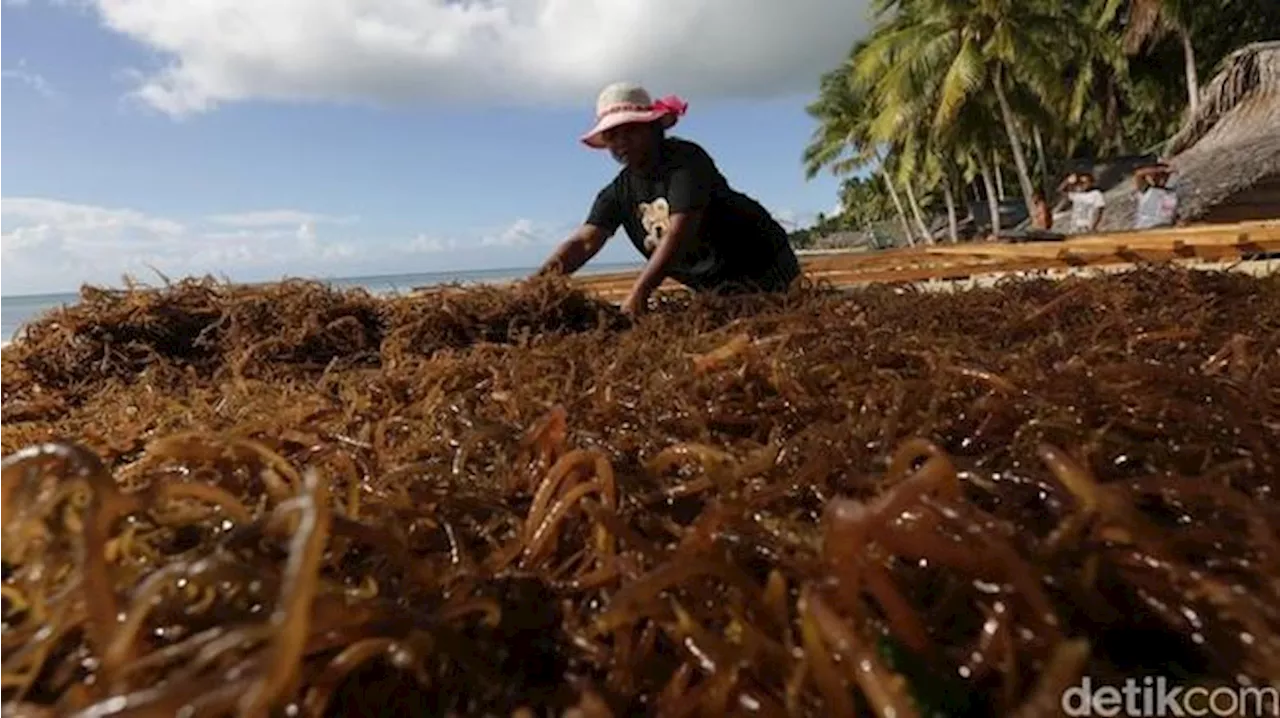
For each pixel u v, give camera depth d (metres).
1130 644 0.66
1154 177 11.08
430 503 0.92
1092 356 1.48
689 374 1.44
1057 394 1.08
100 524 0.65
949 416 1.09
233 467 0.96
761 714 0.61
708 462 0.95
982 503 0.81
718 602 0.70
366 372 2.03
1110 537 0.68
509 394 1.46
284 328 2.52
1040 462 0.84
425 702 0.65
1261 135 14.71
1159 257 3.77
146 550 0.76
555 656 0.72
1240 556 0.67
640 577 0.70
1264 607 0.59
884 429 1.05
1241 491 0.85
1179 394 1.09
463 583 0.77
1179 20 24.16
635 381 1.55
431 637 0.64
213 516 0.82
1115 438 0.94
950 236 33.47
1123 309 2.13
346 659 0.61
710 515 0.77
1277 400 1.12
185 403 1.77
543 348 2.07
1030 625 0.63
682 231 3.25
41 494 0.71
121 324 2.46
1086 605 0.65
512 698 0.65
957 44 25.03
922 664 0.61
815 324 2.00
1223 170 13.84
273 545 0.70
